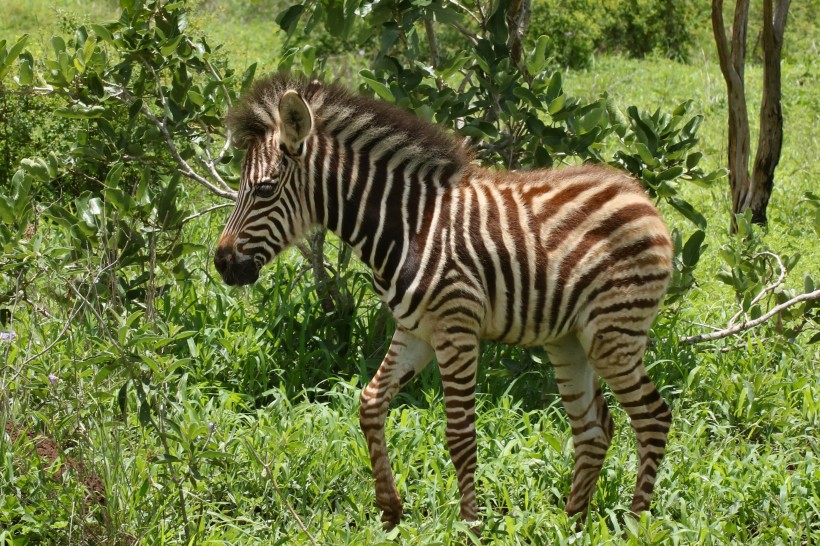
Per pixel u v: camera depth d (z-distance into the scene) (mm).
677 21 38781
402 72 13898
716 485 10852
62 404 10773
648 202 10164
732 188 19656
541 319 10070
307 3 13891
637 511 10164
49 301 13469
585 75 33250
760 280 14188
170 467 9742
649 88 31391
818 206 14109
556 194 10086
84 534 9469
